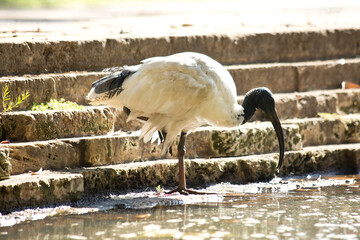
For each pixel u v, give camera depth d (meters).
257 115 14.76
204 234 8.74
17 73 13.16
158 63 11.09
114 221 9.49
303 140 14.68
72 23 20.00
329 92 16.22
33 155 11.05
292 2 31.80
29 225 9.26
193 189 12.23
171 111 11.20
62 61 13.80
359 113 16.44
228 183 12.74
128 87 11.20
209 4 32.00
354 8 26.47
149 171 11.93
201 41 15.72
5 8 31.09
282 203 10.81
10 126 11.41
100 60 14.33
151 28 17.64
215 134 13.05
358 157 14.27
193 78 11.02
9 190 9.78
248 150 13.40
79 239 8.50
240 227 9.15
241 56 16.31
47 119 11.58
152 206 10.63
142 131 11.52
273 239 8.53
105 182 11.34
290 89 16.28
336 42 17.62
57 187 10.38
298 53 17.09
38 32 16.06
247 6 29.56
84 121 12.14
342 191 11.92
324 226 9.22
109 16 23.91
